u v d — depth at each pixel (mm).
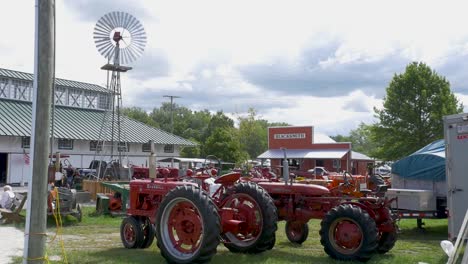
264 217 8367
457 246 6562
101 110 39875
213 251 7328
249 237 8703
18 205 13500
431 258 8547
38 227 6309
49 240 10344
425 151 13086
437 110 33656
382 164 40812
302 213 9102
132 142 36938
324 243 8398
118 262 7902
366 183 16031
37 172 6312
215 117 80188
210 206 7324
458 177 9469
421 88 34156
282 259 8258
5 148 30469
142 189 9258
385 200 8820
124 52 21141
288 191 9219
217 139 47188
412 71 34469
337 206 8453
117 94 21953
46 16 6422
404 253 9133
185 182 8945
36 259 6285
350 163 42781
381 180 15852
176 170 18766
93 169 24938
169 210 7836
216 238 7285
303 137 45438
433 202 12094
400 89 34562
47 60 6414
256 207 8492
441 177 12047
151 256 8430
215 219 7301
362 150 110250
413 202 12000
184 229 7750
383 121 35062
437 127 33656
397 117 34625
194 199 7395
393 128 34562
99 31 20859
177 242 7812
